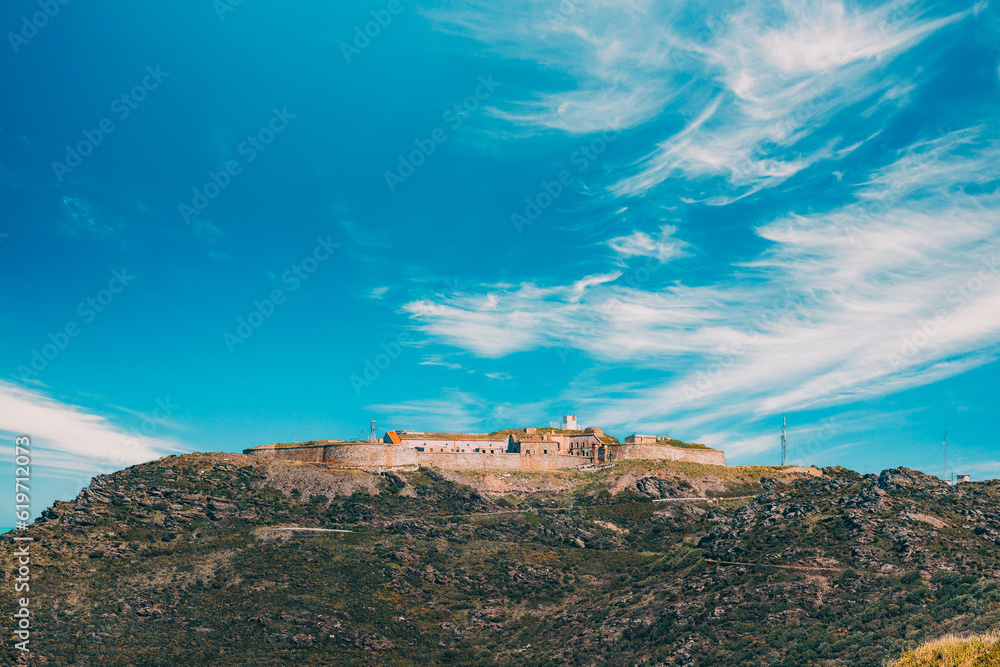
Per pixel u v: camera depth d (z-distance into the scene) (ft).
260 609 450.30
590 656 384.68
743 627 351.05
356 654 424.05
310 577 492.95
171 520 566.77
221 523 580.71
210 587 476.54
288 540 549.13
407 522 603.67
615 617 419.54
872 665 271.08
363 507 638.53
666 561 488.85
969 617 286.25
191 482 622.95
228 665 399.85
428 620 472.03
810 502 465.06
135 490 593.01
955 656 195.72
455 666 424.05
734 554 430.61
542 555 571.28
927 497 439.63
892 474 471.62
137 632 425.69
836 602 346.74
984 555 361.30
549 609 485.15
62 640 410.93
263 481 650.84
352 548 547.49
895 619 312.50
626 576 510.58
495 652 435.12
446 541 579.89
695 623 369.30
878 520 408.87
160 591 467.93
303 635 429.38
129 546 522.06
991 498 435.53
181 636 424.87
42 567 479.41
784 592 366.63
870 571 366.63
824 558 390.42
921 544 377.09
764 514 474.49
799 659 301.02
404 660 425.69
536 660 406.00
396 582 504.43
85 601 451.53
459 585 518.37
